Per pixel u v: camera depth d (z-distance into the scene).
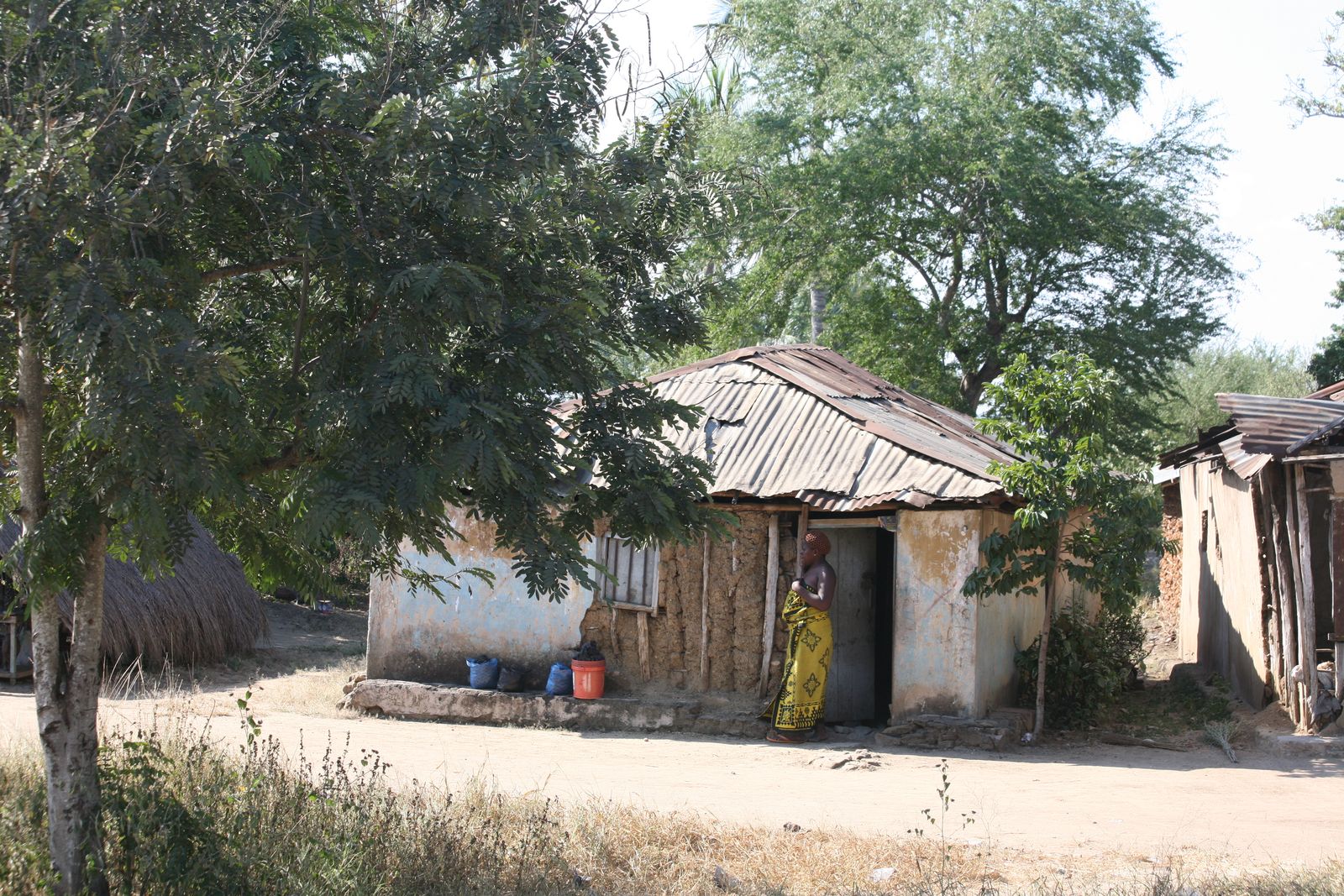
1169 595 20.98
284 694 13.95
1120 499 11.12
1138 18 24.83
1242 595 13.58
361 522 4.41
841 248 23.42
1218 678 14.47
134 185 5.10
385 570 6.32
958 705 11.51
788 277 24.41
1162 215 24.16
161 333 4.66
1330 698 11.19
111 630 14.64
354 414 4.70
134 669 15.04
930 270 25.50
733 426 13.16
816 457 12.46
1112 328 23.73
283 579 6.45
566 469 5.54
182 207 5.16
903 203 23.77
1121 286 24.86
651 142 6.39
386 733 11.59
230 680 15.57
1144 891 5.91
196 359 4.54
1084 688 12.18
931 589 11.72
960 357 25.22
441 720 12.62
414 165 5.47
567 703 12.29
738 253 19.53
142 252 5.01
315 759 9.59
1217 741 11.24
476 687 12.80
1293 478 11.43
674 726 11.98
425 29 6.07
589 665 12.32
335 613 23.00
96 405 4.38
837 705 13.21
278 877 5.55
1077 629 12.32
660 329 6.32
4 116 5.16
